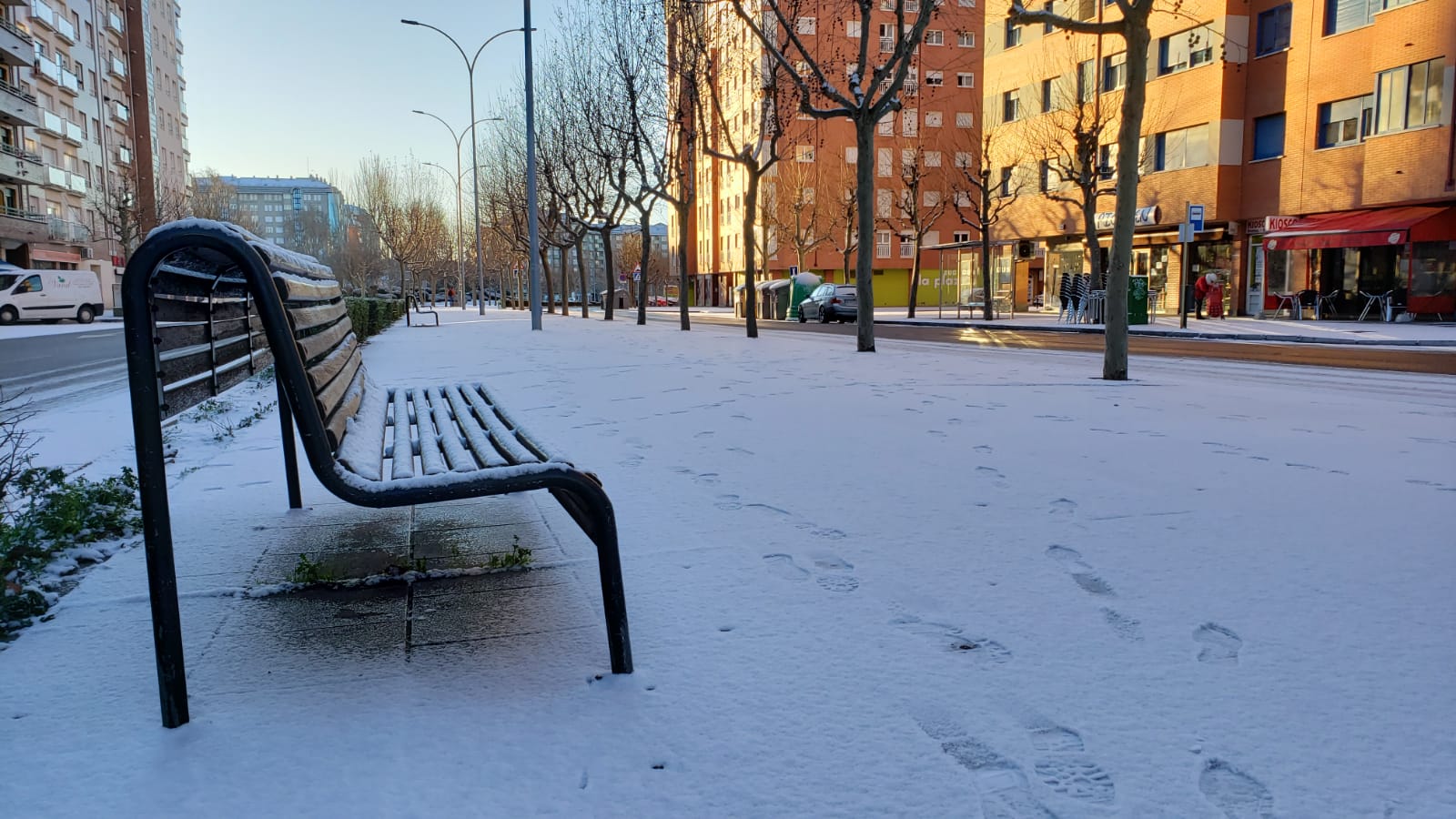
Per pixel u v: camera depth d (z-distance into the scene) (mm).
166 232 2279
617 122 30156
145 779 1997
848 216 50375
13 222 44500
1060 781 1934
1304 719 2191
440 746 2115
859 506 4266
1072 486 4648
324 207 163000
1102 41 35750
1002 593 3072
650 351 15703
